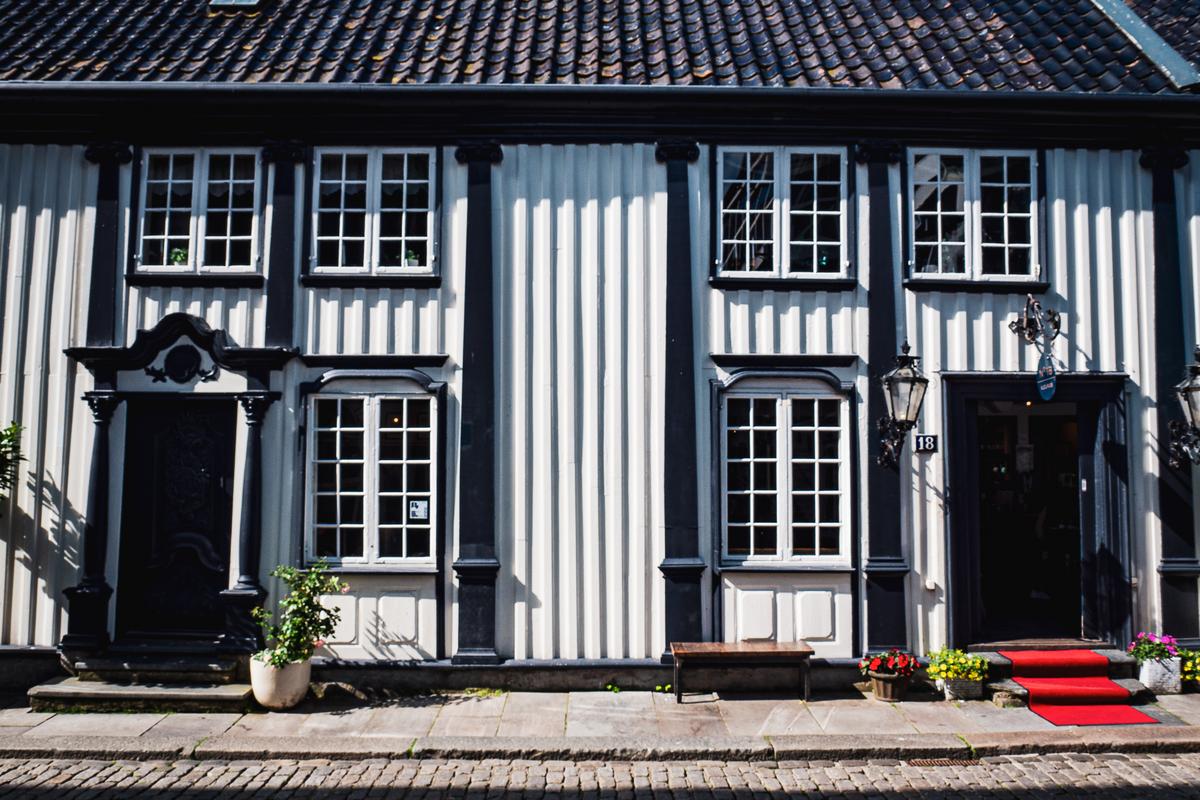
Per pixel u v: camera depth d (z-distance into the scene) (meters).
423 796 5.47
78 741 6.19
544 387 7.64
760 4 9.39
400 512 7.66
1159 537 7.66
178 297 7.76
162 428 7.73
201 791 5.54
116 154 7.77
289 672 6.92
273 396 7.59
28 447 7.66
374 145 7.83
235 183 7.92
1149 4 9.78
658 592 7.54
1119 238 7.86
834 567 7.57
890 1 9.45
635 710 6.94
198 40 8.61
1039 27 8.90
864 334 7.75
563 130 7.77
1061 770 5.91
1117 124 7.81
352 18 9.14
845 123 7.80
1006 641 7.82
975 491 7.79
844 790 5.57
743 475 7.72
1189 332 7.82
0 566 7.58
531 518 7.57
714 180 7.82
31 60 8.05
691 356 7.67
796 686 7.45
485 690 7.39
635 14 9.18
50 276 7.77
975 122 7.81
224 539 7.63
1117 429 7.71
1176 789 5.57
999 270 7.95
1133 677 7.44
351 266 7.86
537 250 7.73
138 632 7.58
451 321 7.72
